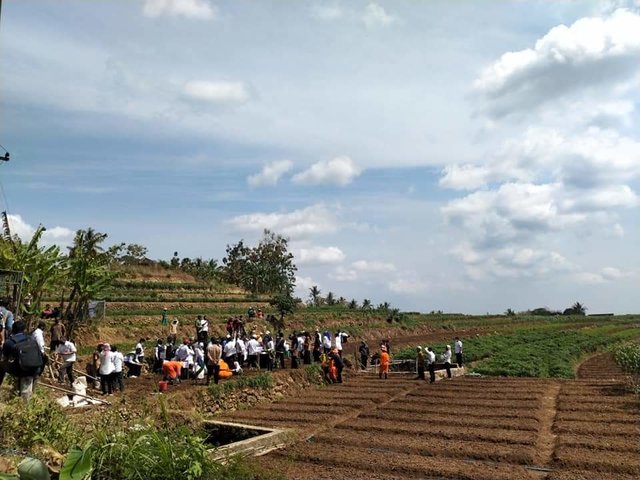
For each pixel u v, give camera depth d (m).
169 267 63.12
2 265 22.17
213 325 41.03
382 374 30.56
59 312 28.12
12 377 13.55
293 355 28.47
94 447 9.64
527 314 92.44
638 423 17.28
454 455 14.44
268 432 16.06
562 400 21.55
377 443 15.77
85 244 27.39
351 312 58.34
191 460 9.72
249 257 72.44
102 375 19.64
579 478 12.34
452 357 36.84
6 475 7.86
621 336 62.62
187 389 21.14
